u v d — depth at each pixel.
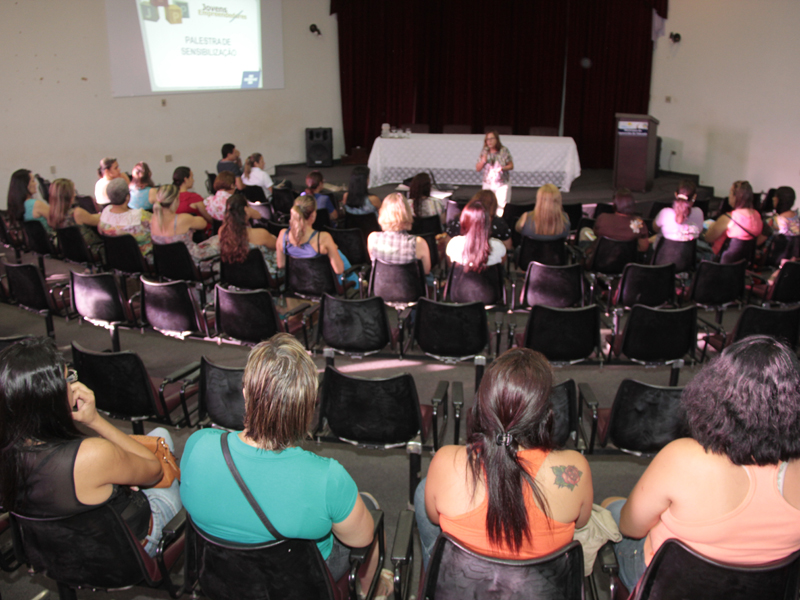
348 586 1.57
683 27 9.17
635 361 3.01
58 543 1.51
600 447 2.38
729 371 1.26
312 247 3.63
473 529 1.34
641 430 2.22
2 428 1.38
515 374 1.32
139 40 8.09
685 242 4.18
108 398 2.46
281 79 10.06
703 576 1.30
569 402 2.26
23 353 1.39
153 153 8.62
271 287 3.90
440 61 10.89
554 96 10.66
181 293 3.19
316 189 5.75
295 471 1.35
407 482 2.75
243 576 1.41
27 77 7.11
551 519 1.32
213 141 9.38
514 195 8.38
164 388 2.55
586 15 10.07
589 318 2.90
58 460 1.39
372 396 2.23
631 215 4.32
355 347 3.11
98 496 1.44
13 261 5.64
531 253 4.29
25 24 6.98
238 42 9.27
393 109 11.09
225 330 3.22
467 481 1.35
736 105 8.41
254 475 1.36
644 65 9.88
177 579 1.71
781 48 7.64
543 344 2.98
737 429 1.22
